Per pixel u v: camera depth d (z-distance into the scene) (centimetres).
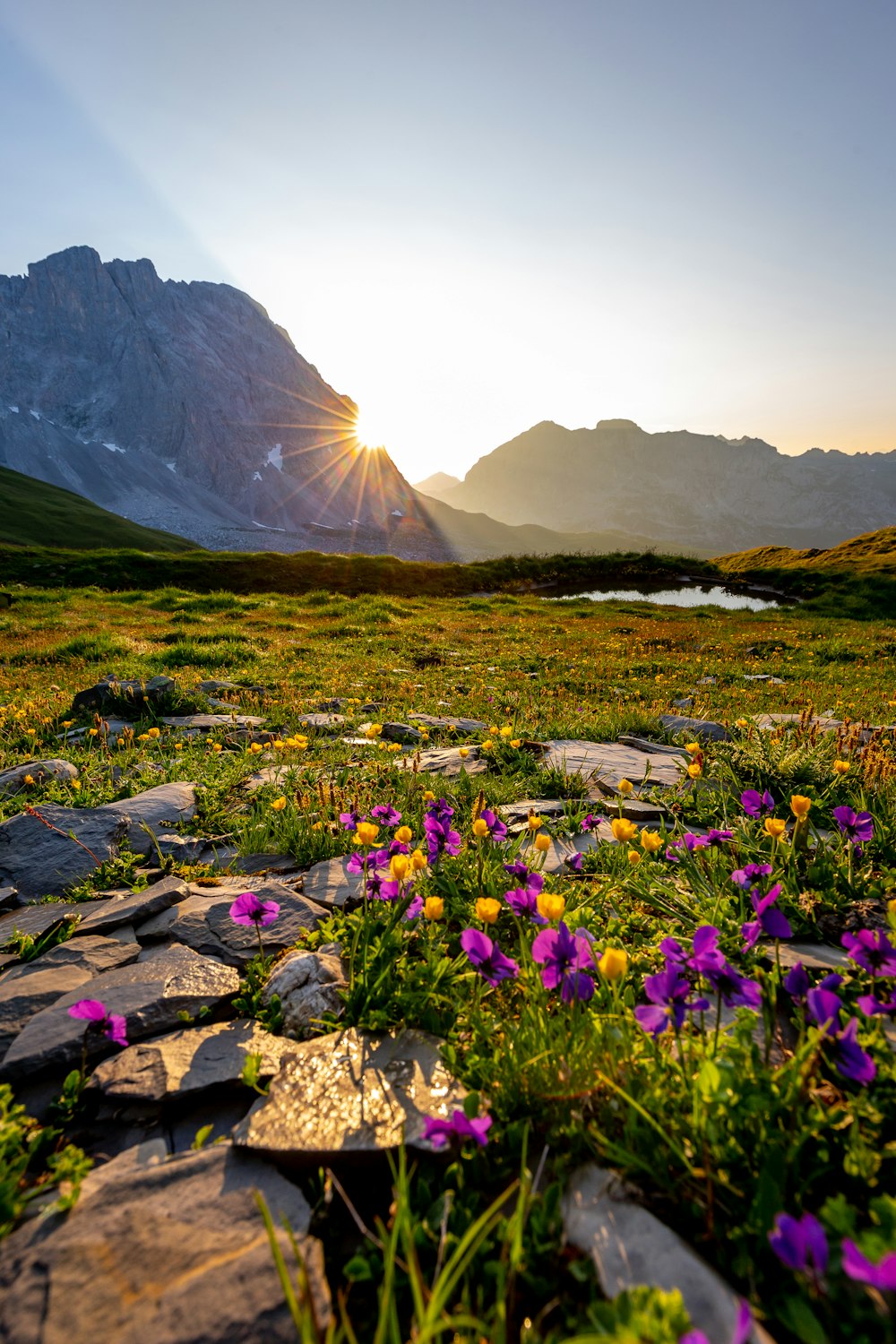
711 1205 159
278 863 432
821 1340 128
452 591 4694
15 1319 143
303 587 4388
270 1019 264
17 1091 232
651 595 4791
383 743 769
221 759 699
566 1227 165
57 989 282
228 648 1664
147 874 412
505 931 322
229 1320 144
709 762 573
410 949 311
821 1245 129
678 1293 136
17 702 1004
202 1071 232
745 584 5088
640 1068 204
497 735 757
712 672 1523
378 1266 162
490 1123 181
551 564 5659
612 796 543
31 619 2295
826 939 297
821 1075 207
